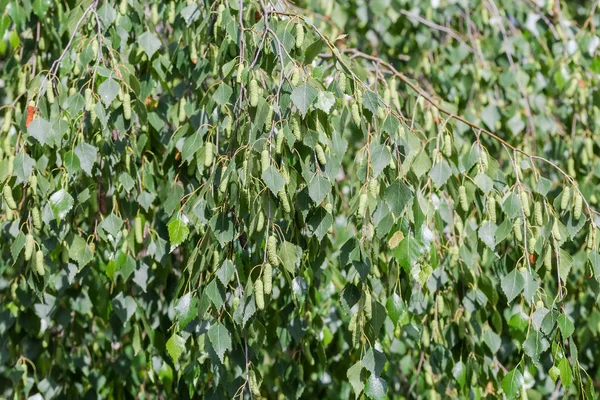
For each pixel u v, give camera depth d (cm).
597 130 337
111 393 282
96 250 264
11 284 260
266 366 293
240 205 206
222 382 225
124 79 227
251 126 210
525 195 218
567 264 215
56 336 278
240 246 229
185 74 258
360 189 213
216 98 217
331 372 294
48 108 230
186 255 274
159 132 267
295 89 193
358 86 220
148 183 248
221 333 204
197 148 223
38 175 222
